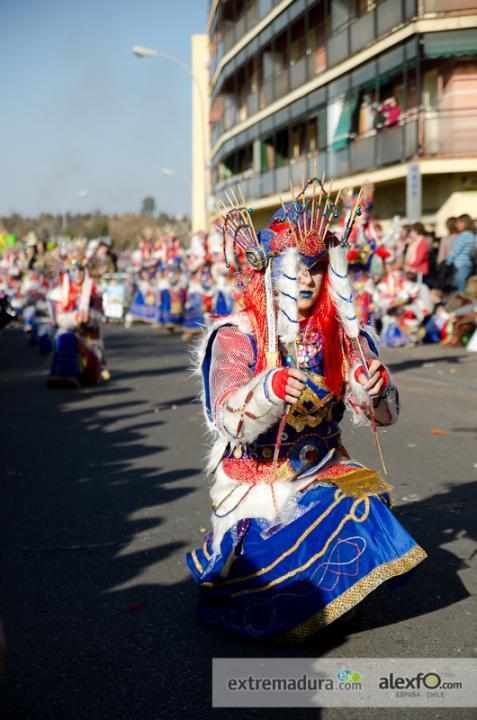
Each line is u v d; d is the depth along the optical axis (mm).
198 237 20375
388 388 3711
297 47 32656
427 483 6184
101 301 12328
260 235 3703
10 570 4645
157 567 4633
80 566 4688
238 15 36969
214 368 3615
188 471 6875
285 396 3287
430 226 23141
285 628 3539
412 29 21609
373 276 16062
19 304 23469
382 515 3590
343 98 26609
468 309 15180
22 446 8086
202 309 20266
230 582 3680
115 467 7102
